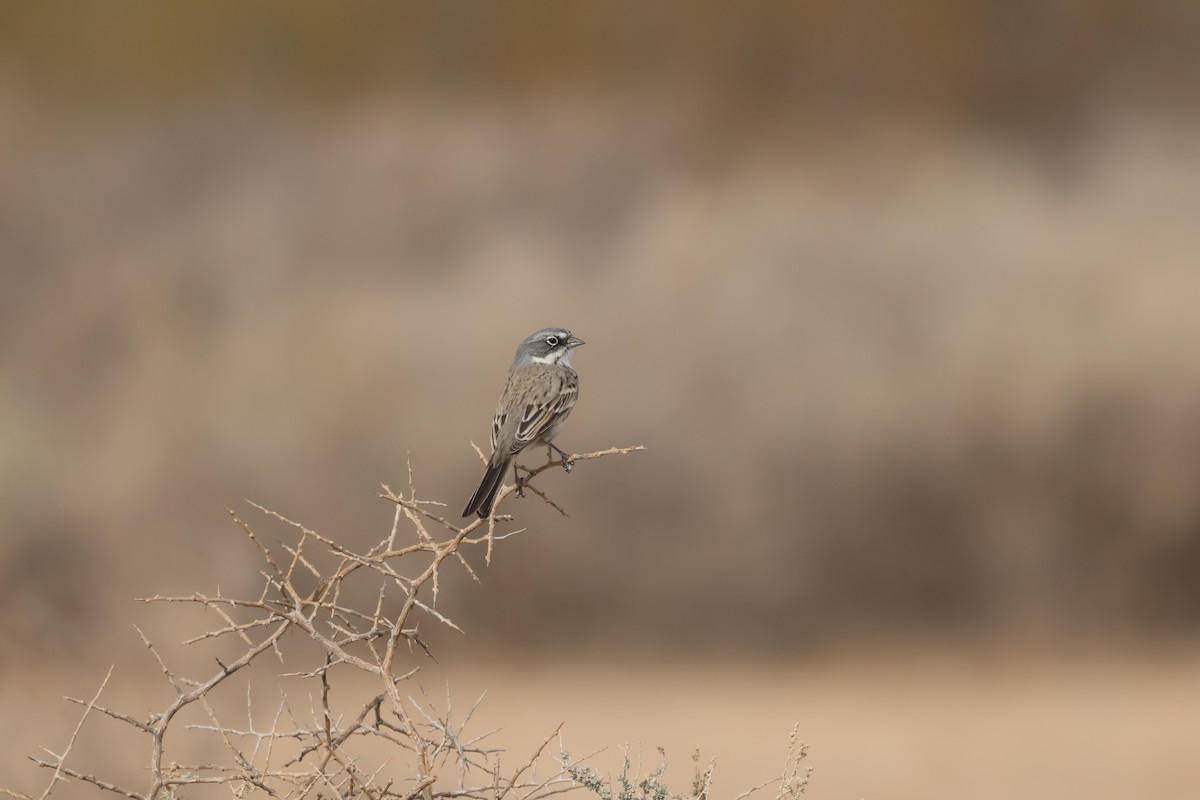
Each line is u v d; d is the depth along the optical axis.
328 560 17.31
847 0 32.84
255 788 5.96
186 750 9.64
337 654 5.67
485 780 10.74
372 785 6.09
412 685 14.85
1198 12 32.41
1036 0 33.00
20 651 11.24
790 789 6.43
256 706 10.92
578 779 6.00
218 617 11.20
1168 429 18.16
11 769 9.31
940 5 32.66
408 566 17.22
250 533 5.77
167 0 34.03
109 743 9.69
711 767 6.48
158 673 11.09
